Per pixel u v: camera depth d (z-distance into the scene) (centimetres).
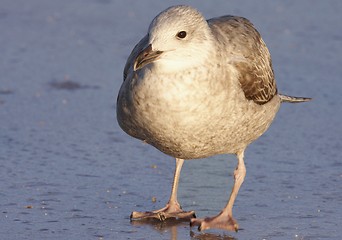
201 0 2509
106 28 2267
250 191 1265
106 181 1298
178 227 1132
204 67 1058
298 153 1450
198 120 1070
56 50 2061
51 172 1327
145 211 1174
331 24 2317
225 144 1142
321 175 1338
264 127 1207
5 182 1272
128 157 1417
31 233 1080
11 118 1599
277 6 2478
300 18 2362
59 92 1766
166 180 1312
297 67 1964
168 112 1058
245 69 1137
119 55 2042
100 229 1105
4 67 1908
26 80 1828
